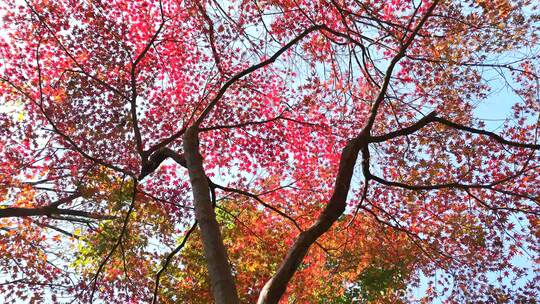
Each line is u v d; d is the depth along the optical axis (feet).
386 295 44.21
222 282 17.79
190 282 40.11
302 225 39.55
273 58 30.66
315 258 39.19
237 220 39.11
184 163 31.09
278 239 39.58
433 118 29.14
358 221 37.99
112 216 39.11
